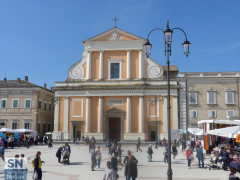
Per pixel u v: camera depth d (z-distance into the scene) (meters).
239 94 48.88
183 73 50.50
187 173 19.55
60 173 19.22
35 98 56.88
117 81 51.41
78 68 53.50
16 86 57.31
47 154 32.62
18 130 44.69
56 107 52.31
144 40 52.03
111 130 52.09
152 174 19.12
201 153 22.25
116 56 52.69
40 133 58.25
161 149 40.78
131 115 50.56
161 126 49.69
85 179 17.00
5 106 57.09
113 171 12.88
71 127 51.66
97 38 53.31
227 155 21.03
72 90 52.25
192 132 41.00
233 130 20.69
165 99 50.06
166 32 15.55
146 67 52.00
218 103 49.03
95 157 20.61
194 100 49.50
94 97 51.88
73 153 33.84
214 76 49.84
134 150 39.09
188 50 16.16
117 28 52.91
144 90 50.66
